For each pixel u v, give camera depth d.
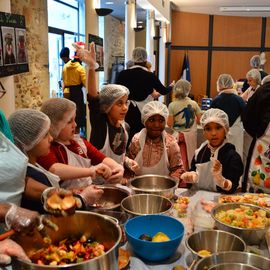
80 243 1.16
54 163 1.64
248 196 1.78
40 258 1.07
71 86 4.89
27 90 3.79
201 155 2.16
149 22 7.12
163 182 1.94
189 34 9.88
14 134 1.42
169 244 1.22
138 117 3.65
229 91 3.98
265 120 2.12
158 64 8.61
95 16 4.41
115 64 9.72
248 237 1.33
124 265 1.17
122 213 1.44
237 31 9.89
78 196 1.41
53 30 5.68
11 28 2.09
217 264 1.08
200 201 1.67
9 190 1.23
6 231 1.11
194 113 4.31
